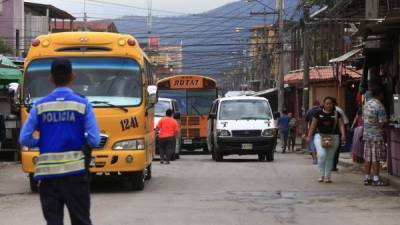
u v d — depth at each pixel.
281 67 42.41
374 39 15.86
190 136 30.48
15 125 20.44
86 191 6.30
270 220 9.57
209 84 30.70
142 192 12.86
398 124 13.69
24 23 48.34
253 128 21.73
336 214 10.09
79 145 6.29
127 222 9.40
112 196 12.27
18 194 12.55
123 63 12.75
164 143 20.78
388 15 12.72
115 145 12.34
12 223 9.38
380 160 13.74
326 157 14.32
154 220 9.57
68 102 6.26
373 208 10.66
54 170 6.16
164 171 17.66
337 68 22.77
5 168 18.42
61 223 6.28
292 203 11.26
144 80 12.88
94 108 12.34
